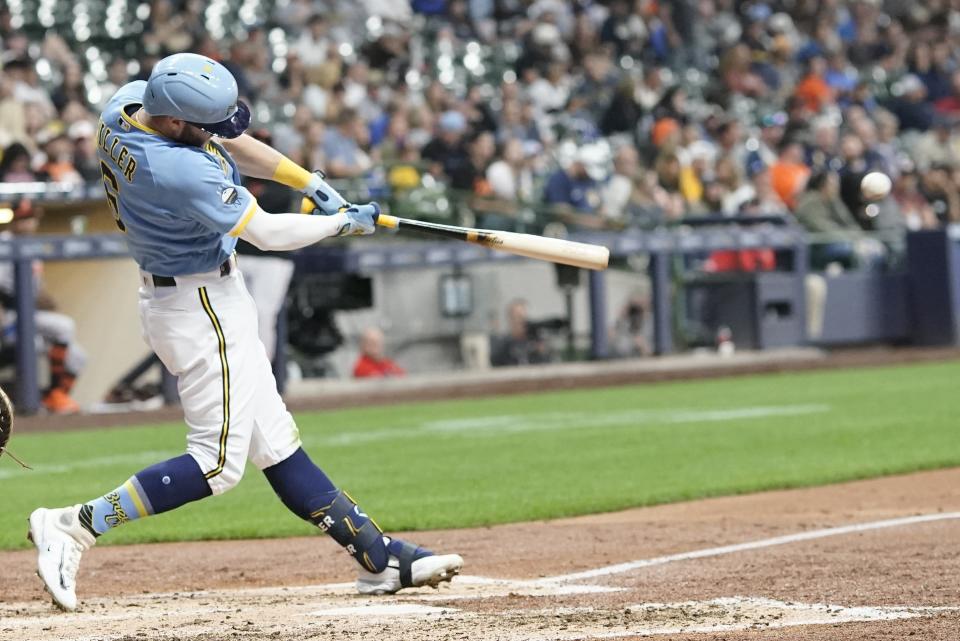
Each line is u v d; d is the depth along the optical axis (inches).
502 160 2642.7
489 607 713.0
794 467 1307.8
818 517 1040.8
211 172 692.1
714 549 898.7
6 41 2571.4
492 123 2755.9
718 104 3235.7
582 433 1648.6
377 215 750.5
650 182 2709.2
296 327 2316.7
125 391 2112.5
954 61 3759.8
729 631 628.1
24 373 1979.6
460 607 716.7
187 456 729.0
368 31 2945.4
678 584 771.4
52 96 2486.5
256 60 2623.0
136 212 703.7
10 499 1236.5
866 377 2261.3
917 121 3442.4
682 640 609.0
